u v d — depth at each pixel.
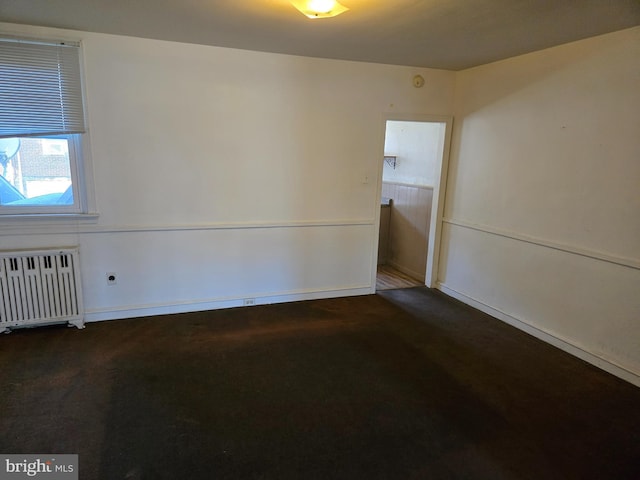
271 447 2.11
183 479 1.89
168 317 3.72
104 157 3.32
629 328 2.83
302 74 3.76
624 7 2.35
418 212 5.14
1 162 3.12
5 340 3.19
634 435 2.30
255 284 4.05
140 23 2.85
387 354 3.16
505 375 2.90
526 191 3.55
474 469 2.01
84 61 3.12
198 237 3.74
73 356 2.97
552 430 2.32
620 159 2.81
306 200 4.04
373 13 2.54
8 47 2.92
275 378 2.77
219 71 3.49
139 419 2.30
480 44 3.21
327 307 4.11
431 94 4.25
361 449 2.12
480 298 4.15
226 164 3.69
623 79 2.75
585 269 3.09
